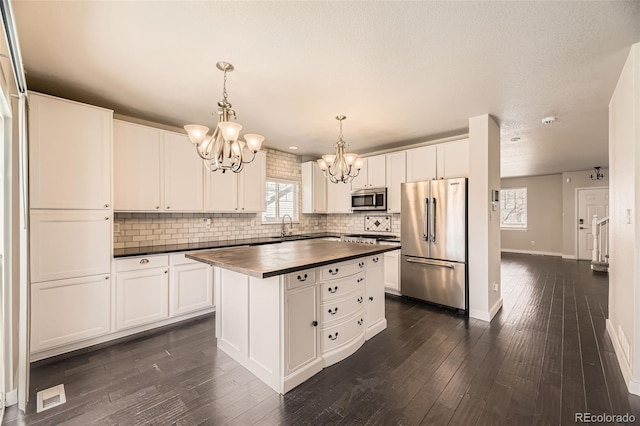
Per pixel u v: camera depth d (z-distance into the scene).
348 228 5.80
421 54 2.15
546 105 3.13
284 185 5.45
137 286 3.02
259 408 1.90
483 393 2.04
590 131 4.08
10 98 1.78
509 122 3.71
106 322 2.82
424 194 4.04
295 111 3.31
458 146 3.95
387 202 4.78
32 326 2.43
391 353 2.63
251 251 2.78
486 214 3.46
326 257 2.39
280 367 2.06
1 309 1.88
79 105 2.68
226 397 2.01
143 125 3.31
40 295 2.47
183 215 3.96
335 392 2.06
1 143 1.82
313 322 2.30
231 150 2.24
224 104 2.39
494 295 3.71
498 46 2.04
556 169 7.57
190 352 2.65
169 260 3.26
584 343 2.80
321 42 2.00
